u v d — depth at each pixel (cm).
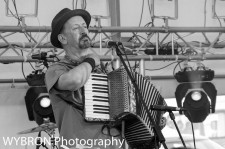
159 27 730
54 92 380
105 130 379
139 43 795
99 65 397
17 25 742
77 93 381
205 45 820
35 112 698
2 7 789
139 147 393
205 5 859
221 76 849
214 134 764
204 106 717
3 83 779
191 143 739
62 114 384
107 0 807
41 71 713
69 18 402
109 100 382
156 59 722
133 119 379
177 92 727
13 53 783
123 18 834
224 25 859
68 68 389
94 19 789
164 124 398
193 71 717
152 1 738
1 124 764
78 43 395
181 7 853
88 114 373
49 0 808
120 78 380
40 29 695
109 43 391
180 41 841
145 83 392
